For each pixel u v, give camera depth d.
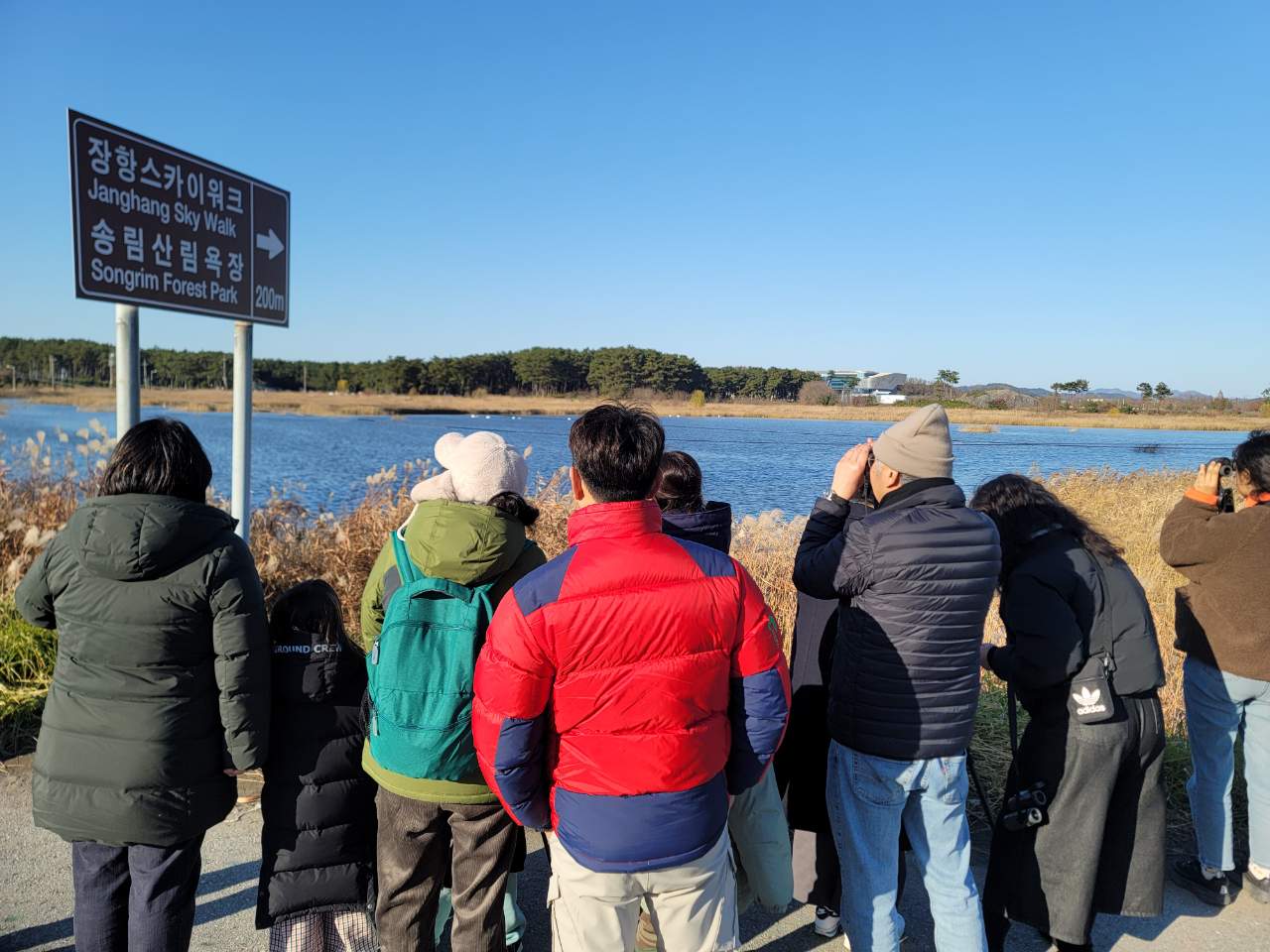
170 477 2.08
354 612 5.90
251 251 4.66
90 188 3.64
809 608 2.79
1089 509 12.34
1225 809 3.00
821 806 2.72
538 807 1.83
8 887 2.98
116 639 2.04
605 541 1.73
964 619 2.25
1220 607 2.97
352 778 2.37
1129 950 2.74
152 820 2.08
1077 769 2.52
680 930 1.85
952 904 2.31
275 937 2.39
